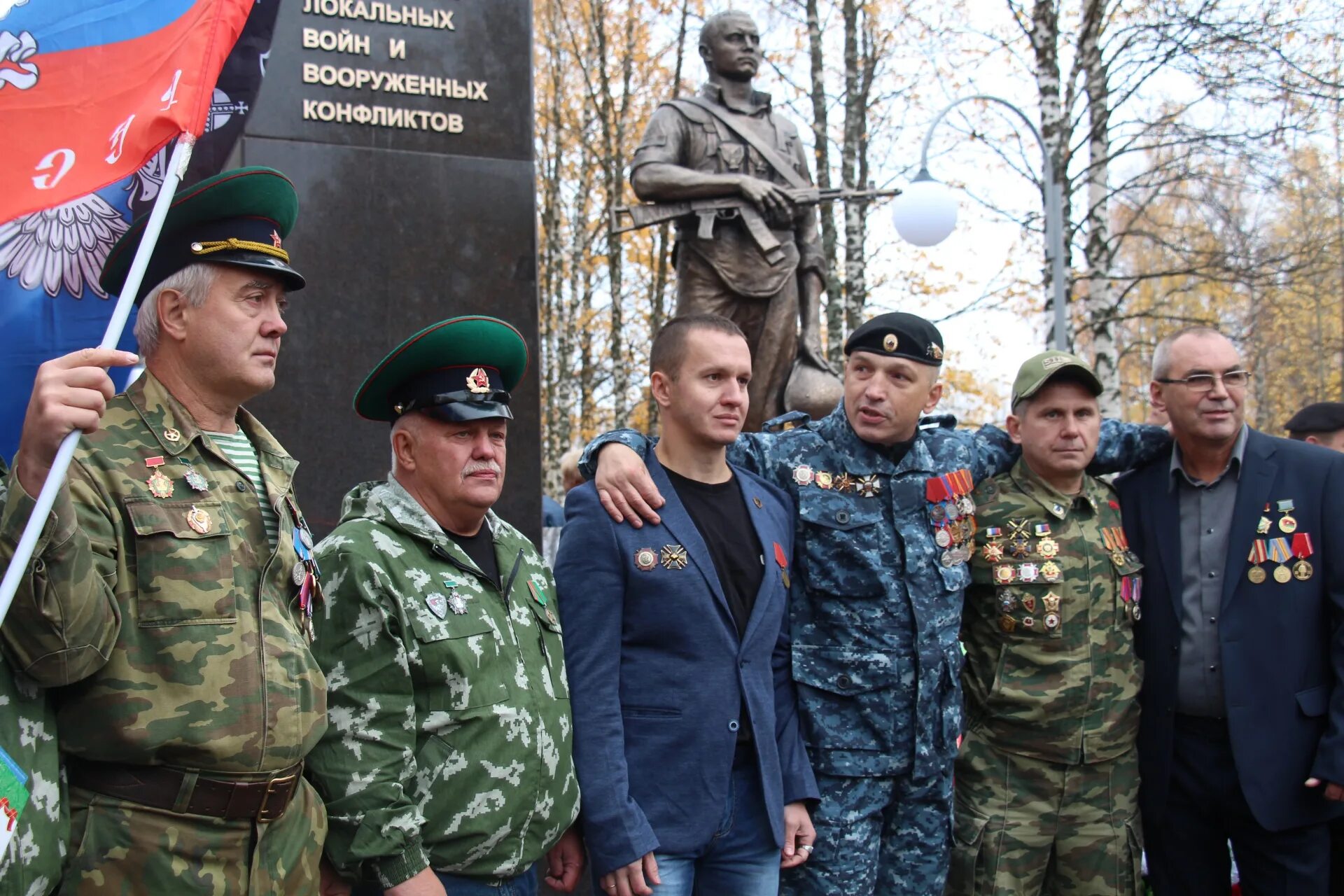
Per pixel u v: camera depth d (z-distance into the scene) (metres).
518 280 4.69
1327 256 13.05
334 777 2.25
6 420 2.63
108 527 2.00
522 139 4.74
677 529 2.78
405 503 2.51
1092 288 11.12
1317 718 3.33
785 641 3.05
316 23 4.48
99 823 1.94
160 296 2.22
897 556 3.09
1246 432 3.52
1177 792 3.46
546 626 2.64
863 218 11.79
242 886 2.04
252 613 2.13
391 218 4.54
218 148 4.27
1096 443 3.43
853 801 2.97
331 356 4.42
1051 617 3.36
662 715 2.69
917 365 3.12
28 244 2.69
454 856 2.30
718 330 2.87
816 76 12.57
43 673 1.84
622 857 2.52
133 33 2.28
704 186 5.35
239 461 2.29
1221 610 3.38
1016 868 3.33
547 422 19.25
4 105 2.26
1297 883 3.31
